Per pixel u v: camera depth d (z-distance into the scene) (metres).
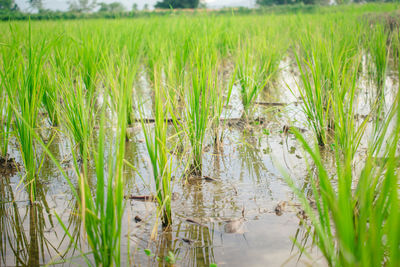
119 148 1.97
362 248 1.46
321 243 1.92
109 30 9.51
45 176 3.57
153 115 5.64
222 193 3.18
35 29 8.38
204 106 3.49
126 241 2.52
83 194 1.98
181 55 6.20
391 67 8.46
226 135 4.76
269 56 7.21
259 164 3.78
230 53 9.14
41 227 2.72
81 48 6.19
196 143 3.52
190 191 3.24
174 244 2.48
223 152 4.16
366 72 7.52
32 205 3.04
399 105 1.76
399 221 1.33
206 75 4.03
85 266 2.26
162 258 2.32
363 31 7.98
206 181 3.44
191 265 2.25
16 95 3.75
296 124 5.06
